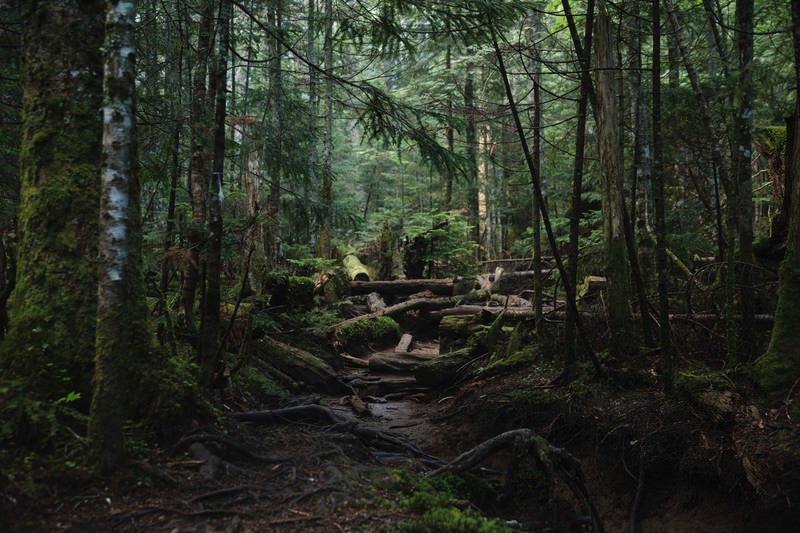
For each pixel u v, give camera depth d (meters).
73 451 3.17
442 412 7.67
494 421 6.51
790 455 4.25
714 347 6.21
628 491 5.18
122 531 2.74
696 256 8.88
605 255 6.51
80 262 3.72
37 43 3.81
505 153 17.66
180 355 5.46
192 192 6.50
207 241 5.05
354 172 26.11
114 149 3.03
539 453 4.39
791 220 5.09
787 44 6.12
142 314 3.96
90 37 3.87
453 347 9.74
